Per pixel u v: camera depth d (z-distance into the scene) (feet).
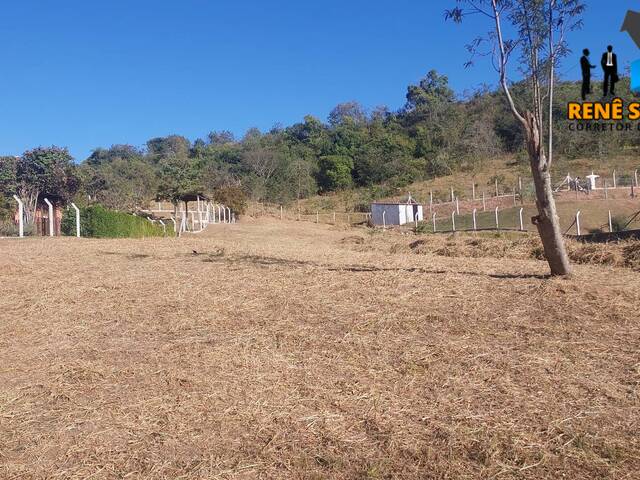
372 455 10.26
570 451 10.11
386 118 282.97
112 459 10.34
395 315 19.30
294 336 17.47
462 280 24.86
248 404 12.60
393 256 39.29
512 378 13.69
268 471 9.82
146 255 37.45
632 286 22.74
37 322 19.92
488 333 17.26
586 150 174.09
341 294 22.88
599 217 92.94
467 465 9.82
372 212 136.05
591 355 15.17
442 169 204.33
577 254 34.35
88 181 135.95
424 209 139.23
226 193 136.67
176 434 11.27
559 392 12.80
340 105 290.15
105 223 66.03
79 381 14.24
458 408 12.06
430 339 16.85
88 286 25.79
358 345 16.48
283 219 144.97
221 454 10.45
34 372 15.02
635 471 9.43
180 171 116.88
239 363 15.25
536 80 22.97
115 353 16.44
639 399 12.34
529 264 32.40
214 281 26.68
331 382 13.78
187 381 14.02
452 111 236.43
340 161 217.56
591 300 20.20
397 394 12.95
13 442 11.09
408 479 9.45
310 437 11.00
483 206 123.95
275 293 23.52
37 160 101.91
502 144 222.07
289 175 207.00
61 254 37.40
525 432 10.86
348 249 50.06
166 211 130.82
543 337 16.78
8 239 50.85
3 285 26.07
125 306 22.00
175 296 23.49
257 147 221.66
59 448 10.83
